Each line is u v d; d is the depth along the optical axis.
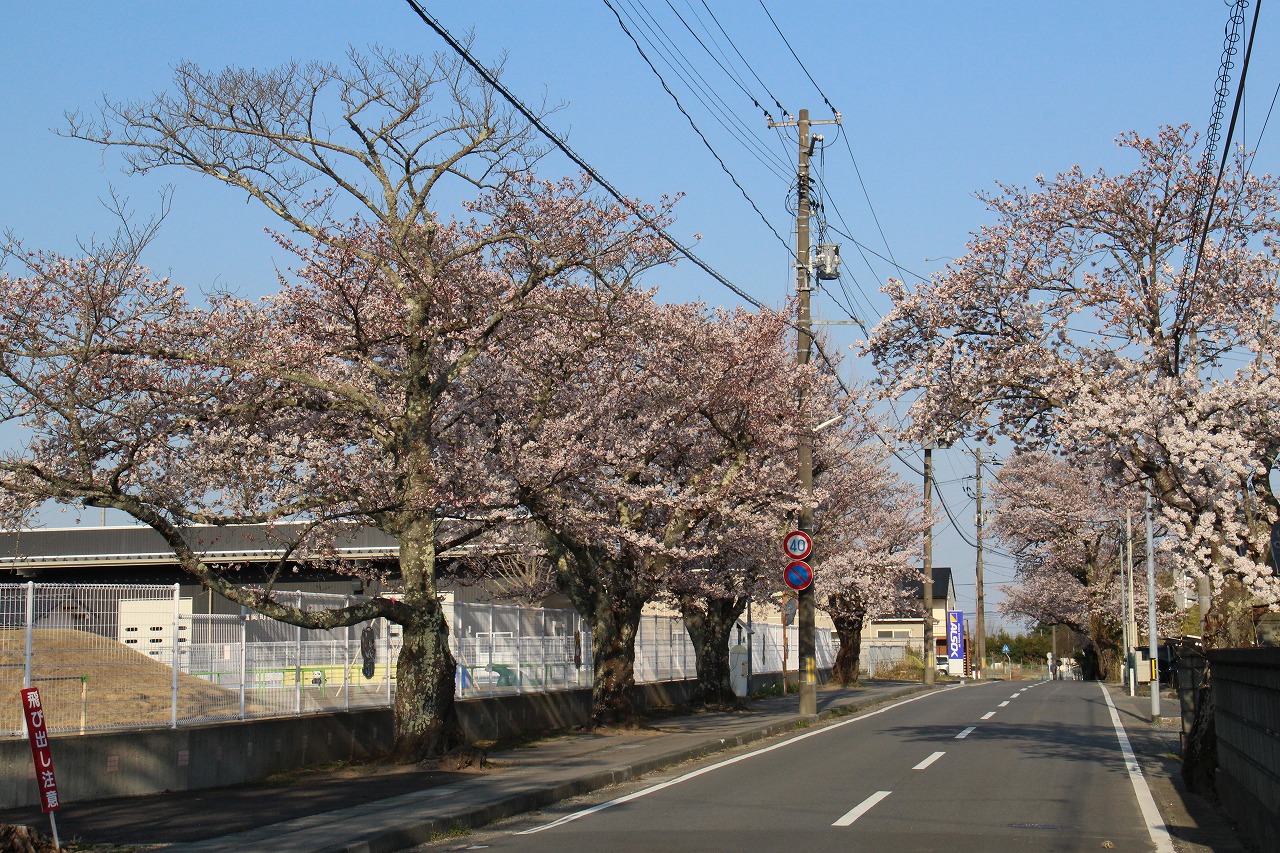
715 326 20.12
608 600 22.03
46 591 12.08
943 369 15.43
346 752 16.17
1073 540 50.12
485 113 14.98
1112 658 55.22
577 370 18.27
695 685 31.34
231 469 14.57
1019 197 15.12
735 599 28.23
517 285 16.75
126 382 12.82
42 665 11.87
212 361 13.27
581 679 24.56
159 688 13.07
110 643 12.77
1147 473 14.62
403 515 15.45
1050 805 11.80
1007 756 16.78
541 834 10.50
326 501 14.50
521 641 21.77
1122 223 14.64
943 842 9.57
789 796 12.64
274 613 13.40
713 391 19.94
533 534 23.56
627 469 20.41
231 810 11.30
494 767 15.04
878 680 51.84
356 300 15.28
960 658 56.81
